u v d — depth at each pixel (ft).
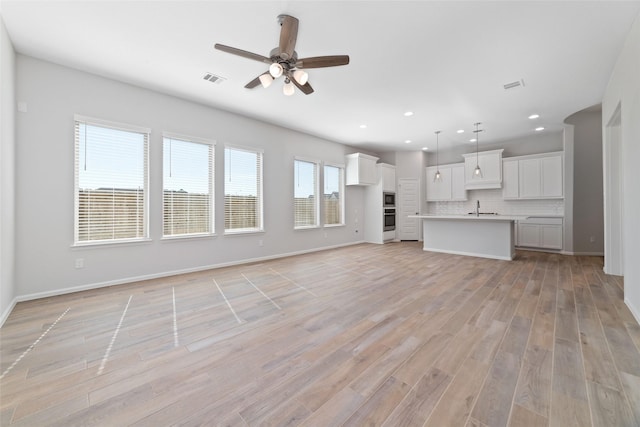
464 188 24.73
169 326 7.97
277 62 8.24
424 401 4.87
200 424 4.41
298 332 7.57
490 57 10.06
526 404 4.76
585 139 18.56
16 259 9.78
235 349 6.70
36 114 10.19
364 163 24.22
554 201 20.99
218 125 15.40
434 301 9.89
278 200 18.71
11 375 5.68
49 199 10.47
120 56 10.11
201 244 14.82
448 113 16.07
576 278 12.80
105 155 11.80
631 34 8.33
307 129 19.52
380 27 8.40
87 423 4.44
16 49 9.62
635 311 8.28
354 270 14.74
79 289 11.10
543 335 7.25
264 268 15.28
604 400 4.83
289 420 4.47
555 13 7.76
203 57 10.17
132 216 12.49
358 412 4.63
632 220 8.66
